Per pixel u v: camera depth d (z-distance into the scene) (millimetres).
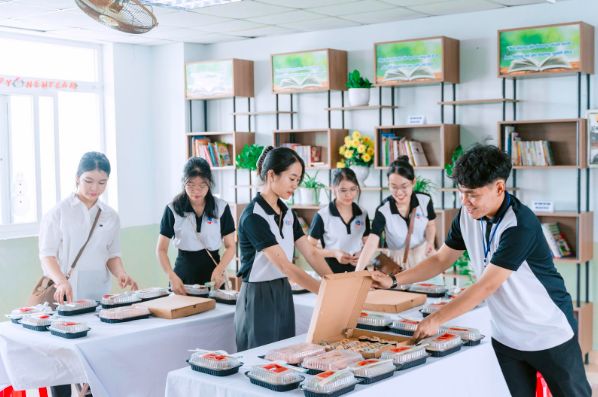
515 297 2699
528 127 5867
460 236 2959
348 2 5594
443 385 2654
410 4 5707
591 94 5582
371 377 2365
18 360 3340
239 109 7590
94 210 4035
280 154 3330
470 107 6156
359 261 4336
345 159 6680
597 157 5469
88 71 7492
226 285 4598
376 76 6207
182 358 3514
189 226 4379
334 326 2934
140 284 7777
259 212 3346
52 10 5754
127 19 3545
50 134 7070
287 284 3547
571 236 5754
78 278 3984
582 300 5777
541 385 3242
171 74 7707
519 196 5984
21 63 6918
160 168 7863
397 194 4535
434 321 2631
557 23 5438
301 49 7074
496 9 5957
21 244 6637
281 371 2369
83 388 3621
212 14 6043
